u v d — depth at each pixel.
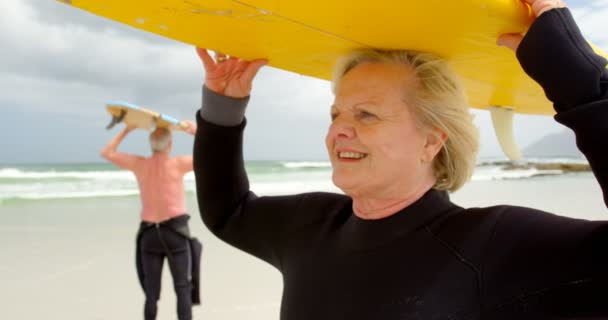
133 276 6.23
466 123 1.36
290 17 1.15
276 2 1.05
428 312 1.15
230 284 5.94
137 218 10.46
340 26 1.20
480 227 1.21
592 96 1.05
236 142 1.80
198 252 4.81
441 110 1.32
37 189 18.08
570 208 11.41
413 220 1.29
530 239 1.13
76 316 4.92
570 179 22.41
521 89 1.71
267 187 20.84
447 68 1.37
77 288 5.73
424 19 1.11
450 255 1.20
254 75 1.70
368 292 1.24
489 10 1.04
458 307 1.14
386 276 1.24
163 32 1.36
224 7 1.11
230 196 1.79
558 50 1.05
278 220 1.66
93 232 8.80
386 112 1.31
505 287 1.12
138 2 1.10
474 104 2.09
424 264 1.21
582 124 1.03
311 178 26.11
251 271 6.50
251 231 1.73
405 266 1.23
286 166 39.22
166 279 6.30
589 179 22.25
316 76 1.88
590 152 1.03
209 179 1.79
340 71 1.49
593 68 1.04
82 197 14.55
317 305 1.33
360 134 1.32
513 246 1.14
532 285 1.09
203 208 1.83
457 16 1.08
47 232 8.73
